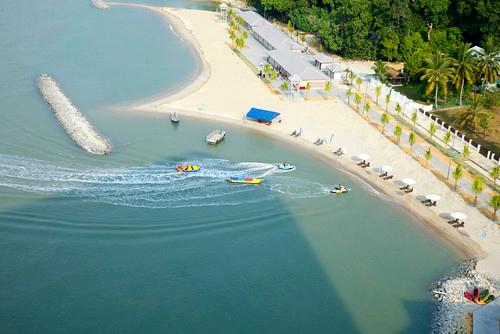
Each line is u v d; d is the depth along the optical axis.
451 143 182.88
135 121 194.62
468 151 167.75
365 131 192.00
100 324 103.94
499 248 132.00
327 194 152.25
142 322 105.12
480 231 137.62
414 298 115.69
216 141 179.38
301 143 183.50
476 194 146.25
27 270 115.81
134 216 135.25
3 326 101.94
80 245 123.94
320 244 131.12
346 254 128.38
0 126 180.75
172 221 134.50
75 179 150.50
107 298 110.12
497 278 122.00
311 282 118.69
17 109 195.88
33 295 109.56
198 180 155.25
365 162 169.38
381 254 129.12
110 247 124.06
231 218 137.75
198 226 133.50
